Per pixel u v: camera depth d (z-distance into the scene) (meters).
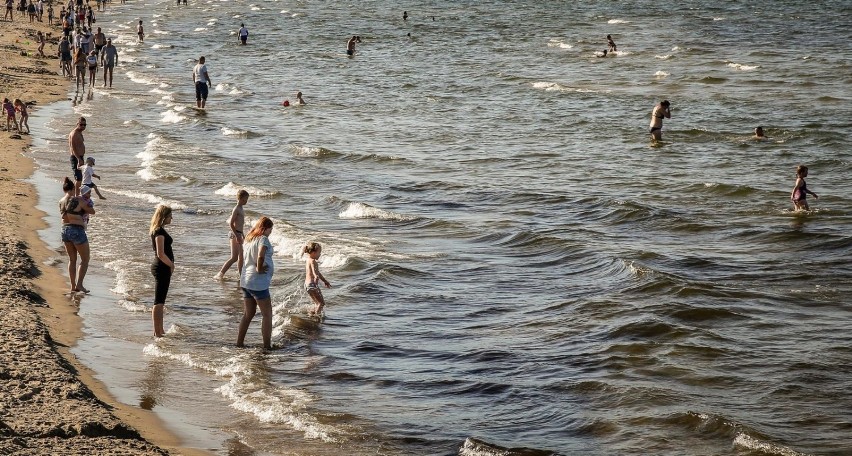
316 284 14.40
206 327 13.78
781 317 14.22
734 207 22.48
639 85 44.00
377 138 31.94
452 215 21.67
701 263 17.50
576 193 23.83
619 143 31.25
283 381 11.83
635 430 10.27
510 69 49.56
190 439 10.02
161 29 70.12
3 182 22.58
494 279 16.50
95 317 13.94
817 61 49.88
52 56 49.72
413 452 9.88
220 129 32.62
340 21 76.19
